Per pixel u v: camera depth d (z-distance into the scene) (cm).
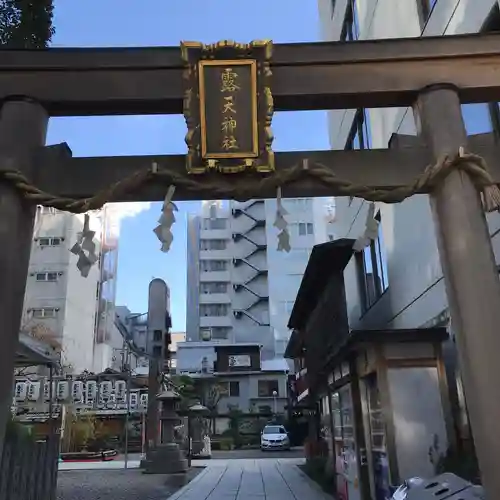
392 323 1078
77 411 2866
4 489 636
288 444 3086
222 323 4872
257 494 1223
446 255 438
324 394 1370
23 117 470
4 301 416
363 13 1290
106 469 2012
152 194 460
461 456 658
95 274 3762
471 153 443
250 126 462
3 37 763
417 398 707
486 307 410
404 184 459
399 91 488
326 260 1398
